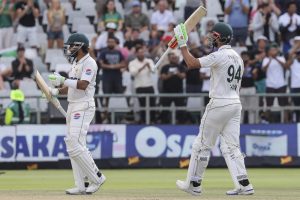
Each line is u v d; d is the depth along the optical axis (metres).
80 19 77.81
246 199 33.94
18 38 74.62
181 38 35.69
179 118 65.88
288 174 57.47
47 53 73.19
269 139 64.94
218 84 36.09
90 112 37.09
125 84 68.69
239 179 36.59
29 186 46.06
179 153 64.19
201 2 36.59
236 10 72.75
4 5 75.69
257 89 67.50
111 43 65.06
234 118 36.50
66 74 67.12
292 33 72.75
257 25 73.81
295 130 65.00
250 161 64.81
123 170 62.06
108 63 65.19
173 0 78.75
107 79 65.38
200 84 66.38
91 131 63.34
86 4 79.12
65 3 79.62
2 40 75.62
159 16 75.00
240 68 36.44
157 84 68.75
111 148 63.56
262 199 33.97
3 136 62.38
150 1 81.00
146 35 74.25
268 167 64.88
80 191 37.25
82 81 36.44
